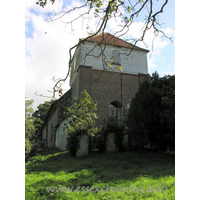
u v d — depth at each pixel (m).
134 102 13.58
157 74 13.30
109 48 18.98
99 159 11.02
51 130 23.52
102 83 18.19
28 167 9.65
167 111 10.91
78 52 19.38
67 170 8.70
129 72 19.14
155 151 12.75
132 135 12.87
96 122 17.06
